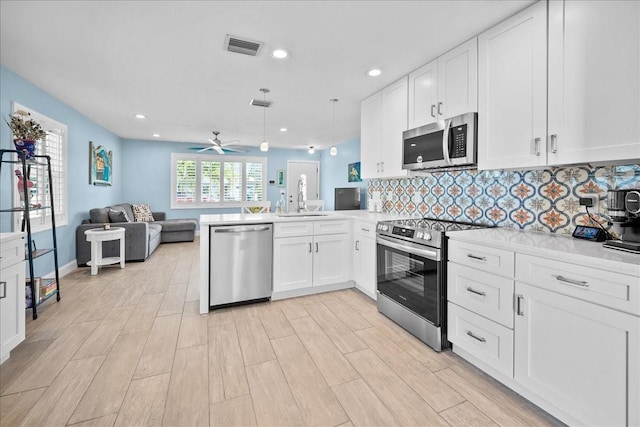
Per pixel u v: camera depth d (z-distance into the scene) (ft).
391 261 8.52
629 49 4.44
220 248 9.12
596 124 4.83
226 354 6.73
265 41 7.57
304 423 4.74
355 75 9.57
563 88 5.27
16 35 7.38
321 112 14.25
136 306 9.49
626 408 3.85
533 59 5.75
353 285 11.44
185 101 12.63
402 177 10.64
